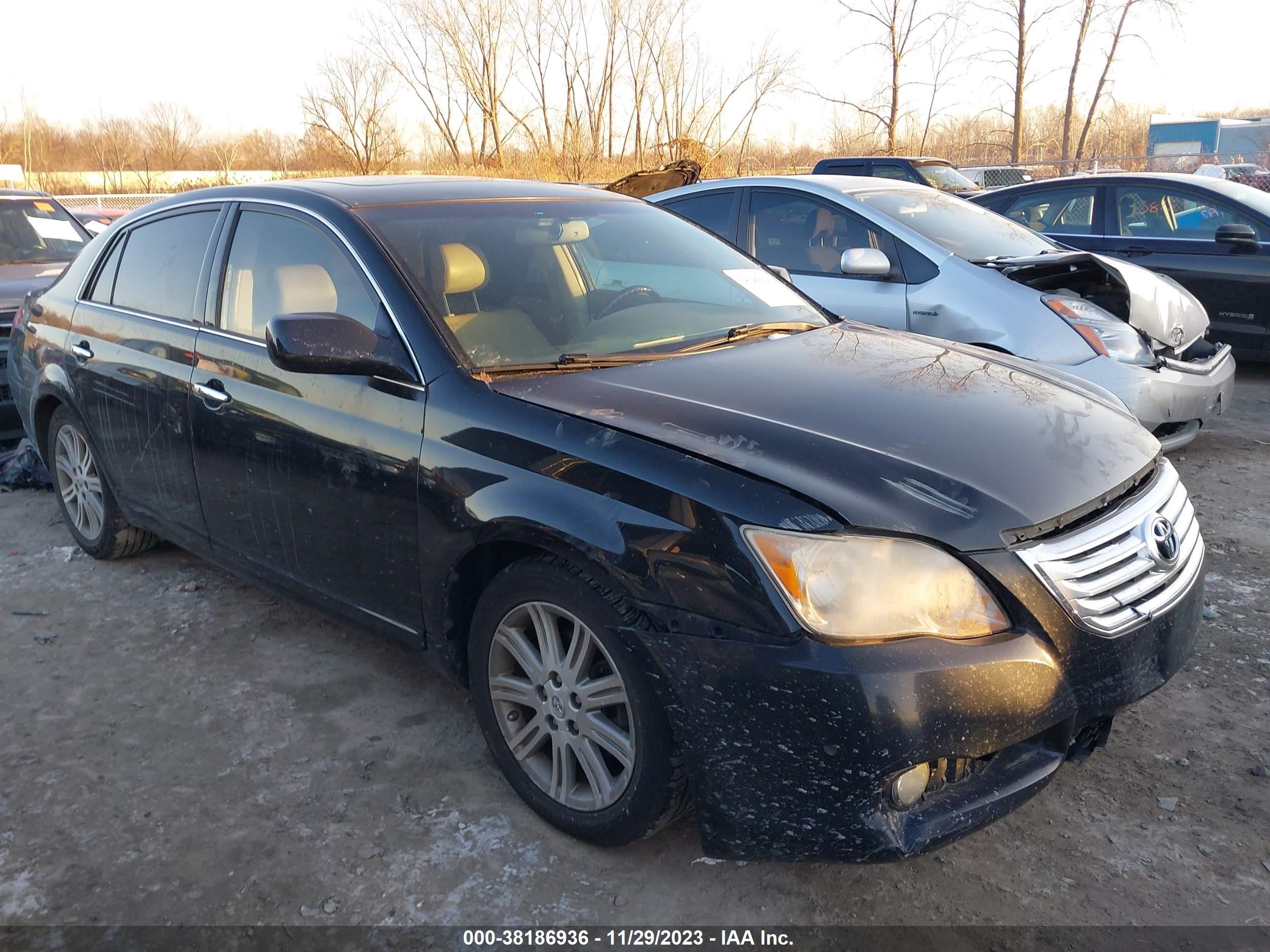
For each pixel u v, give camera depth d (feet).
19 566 14.93
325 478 9.97
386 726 10.52
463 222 10.94
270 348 9.04
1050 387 9.87
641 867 8.37
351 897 8.05
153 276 12.89
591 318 10.50
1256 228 24.85
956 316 17.63
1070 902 7.91
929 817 7.21
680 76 84.17
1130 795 9.21
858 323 12.23
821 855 7.13
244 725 10.55
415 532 9.20
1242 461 19.15
